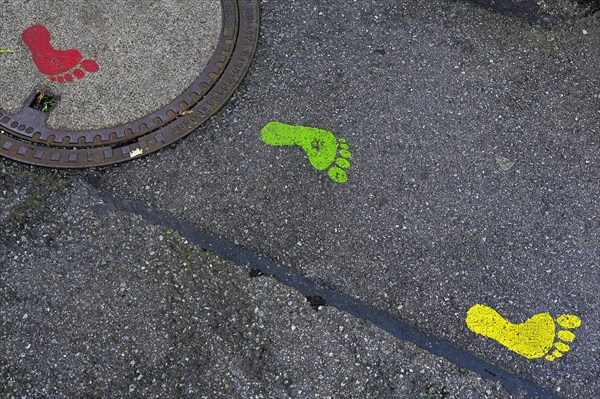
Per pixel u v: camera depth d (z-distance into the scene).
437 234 2.79
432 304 2.67
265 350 2.56
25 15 3.04
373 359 2.58
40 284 2.61
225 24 3.12
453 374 2.58
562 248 2.79
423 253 2.75
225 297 2.63
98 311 2.58
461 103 3.04
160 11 3.11
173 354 2.54
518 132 3.00
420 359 2.59
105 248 2.68
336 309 2.64
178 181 2.82
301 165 2.88
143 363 2.52
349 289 2.68
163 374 2.51
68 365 2.50
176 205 2.78
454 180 2.89
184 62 3.03
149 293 2.62
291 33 3.14
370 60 3.11
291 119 2.96
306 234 2.76
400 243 2.76
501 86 3.09
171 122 2.92
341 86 3.05
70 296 2.60
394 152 2.93
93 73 2.97
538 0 3.28
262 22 3.16
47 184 2.79
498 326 2.66
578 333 2.66
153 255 2.68
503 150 2.96
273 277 2.68
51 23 3.04
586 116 3.06
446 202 2.84
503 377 2.59
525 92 3.09
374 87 3.05
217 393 2.50
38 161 2.81
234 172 2.85
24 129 2.86
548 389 2.58
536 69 3.14
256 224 2.76
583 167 2.96
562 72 3.15
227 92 2.99
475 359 2.61
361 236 2.76
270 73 3.05
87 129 2.88
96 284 2.62
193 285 2.64
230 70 3.04
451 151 2.94
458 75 3.10
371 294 2.68
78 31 3.04
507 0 3.29
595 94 3.12
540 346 2.63
